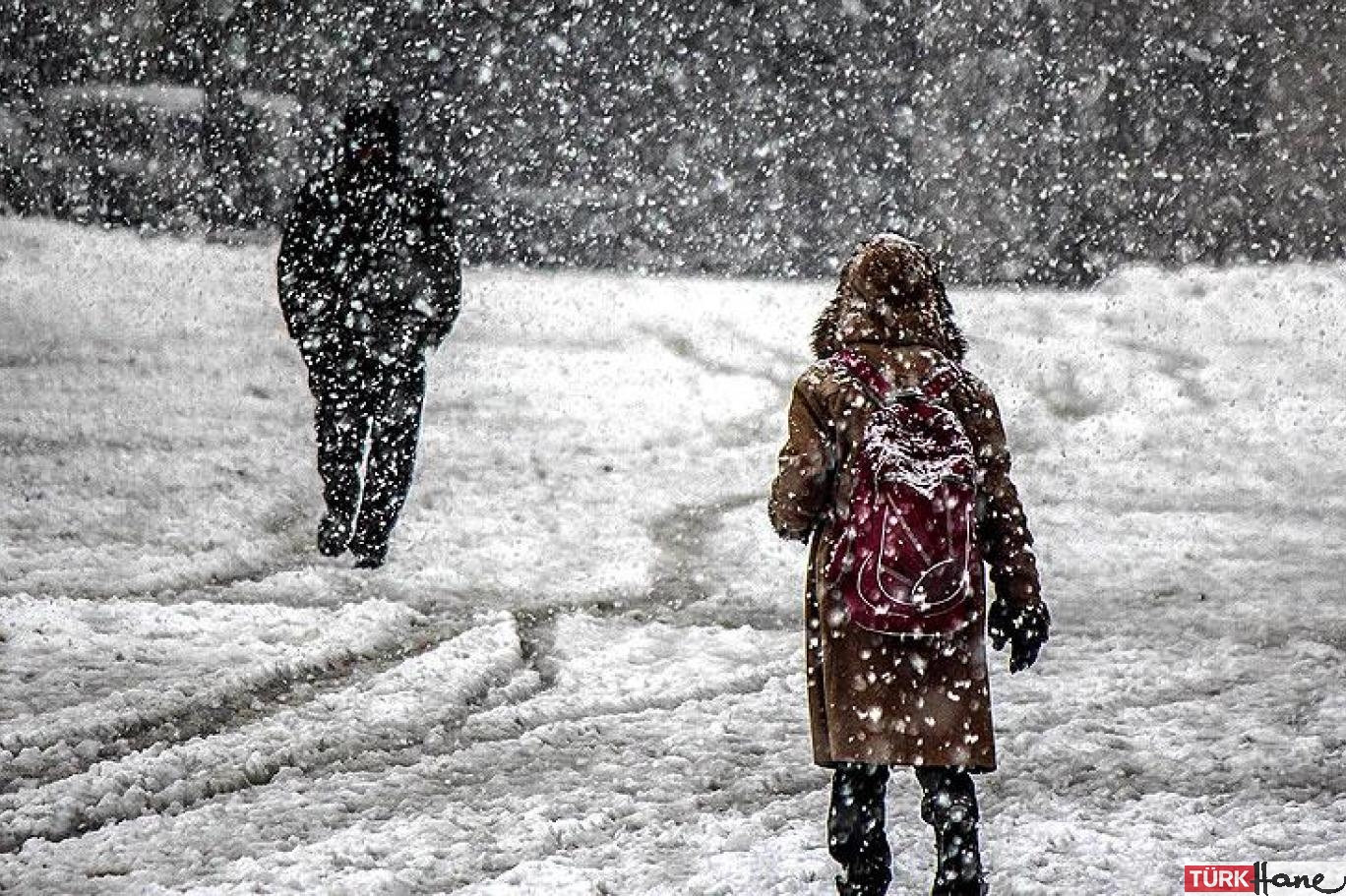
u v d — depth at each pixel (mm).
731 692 28031
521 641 30719
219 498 39750
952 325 18719
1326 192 104500
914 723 17516
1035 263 106250
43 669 27047
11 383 53844
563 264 113688
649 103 120750
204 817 21625
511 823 21656
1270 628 32094
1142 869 20109
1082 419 57469
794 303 88312
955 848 17781
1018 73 106812
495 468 45594
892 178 115188
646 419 54625
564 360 66125
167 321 69562
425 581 34062
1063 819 21812
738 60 118750
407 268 33219
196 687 26547
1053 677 28531
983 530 18016
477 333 72688
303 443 47500
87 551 34406
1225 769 24000
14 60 103750
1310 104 103938
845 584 17422
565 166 119875
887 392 17641
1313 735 25344
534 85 119750
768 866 20156
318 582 33469
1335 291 84312
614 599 33719
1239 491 46656
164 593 32219
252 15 109938
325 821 21688
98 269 80125
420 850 20672
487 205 115375
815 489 17797
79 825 21547
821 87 116938
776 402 59094
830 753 17781
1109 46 105125
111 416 49375
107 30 107312
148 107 101875
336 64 114812
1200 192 105312
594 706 26891
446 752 24719
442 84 118875
